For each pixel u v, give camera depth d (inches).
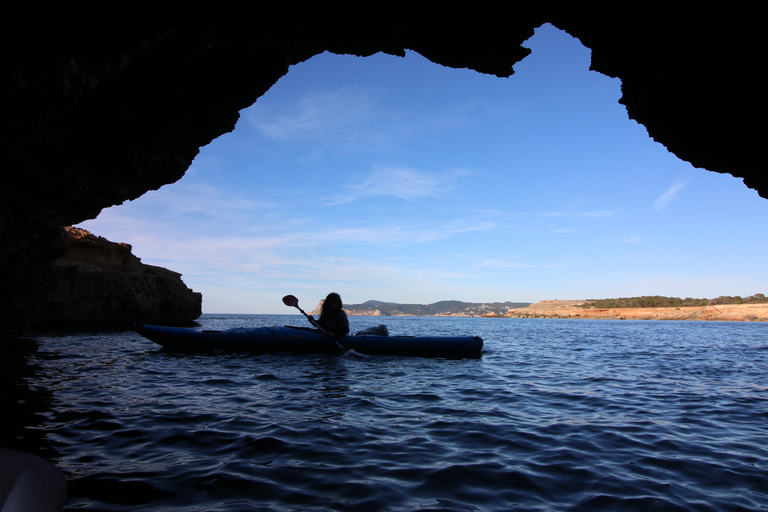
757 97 169.0
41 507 63.1
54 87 182.7
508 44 215.8
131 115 247.0
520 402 174.6
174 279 842.2
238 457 102.2
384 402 167.3
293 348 312.8
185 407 151.6
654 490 89.4
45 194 261.7
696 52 169.6
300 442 114.4
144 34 157.5
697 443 123.6
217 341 315.9
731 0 147.2
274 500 79.7
